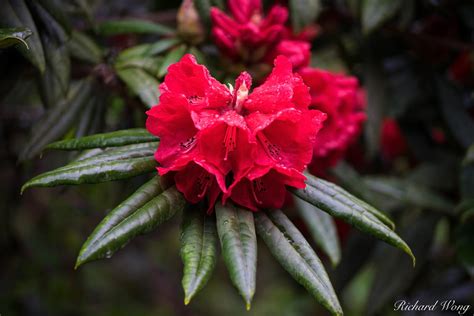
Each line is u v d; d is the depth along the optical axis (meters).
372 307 0.81
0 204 1.00
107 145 0.55
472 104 0.89
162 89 0.53
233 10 0.69
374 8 0.73
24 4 0.60
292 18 0.71
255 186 0.53
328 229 0.67
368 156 0.83
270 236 0.52
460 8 0.83
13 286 1.06
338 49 0.81
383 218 0.54
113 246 0.48
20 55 0.68
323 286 0.49
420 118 0.87
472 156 0.67
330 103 0.68
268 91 0.51
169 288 1.46
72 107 0.67
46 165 0.87
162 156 0.53
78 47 0.69
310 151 0.52
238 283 0.47
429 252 0.81
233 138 0.51
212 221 0.52
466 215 0.70
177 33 0.70
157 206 0.51
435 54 0.86
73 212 1.09
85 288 1.22
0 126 0.90
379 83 0.83
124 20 0.76
